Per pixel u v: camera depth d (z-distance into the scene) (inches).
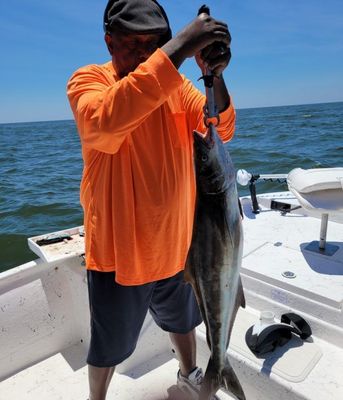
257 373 72.0
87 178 63.7
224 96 60.2
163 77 46.4
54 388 91.7
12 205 420.2
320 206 95.1
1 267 264.2
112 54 61.8
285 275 88.7
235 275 57.9
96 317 67.4
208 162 53.1
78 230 117.6
